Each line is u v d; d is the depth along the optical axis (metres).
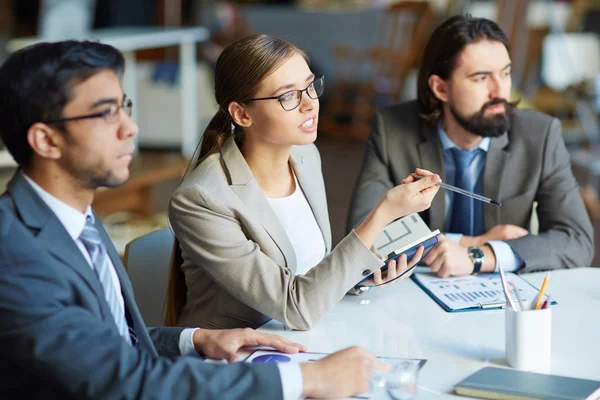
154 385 1.26
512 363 1.46
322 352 1.57
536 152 2.36
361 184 2.46
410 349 1.56
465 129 2.31
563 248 2.19
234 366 1.33
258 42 1.83
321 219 2.06
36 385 1.27
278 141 1.85
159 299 2.14
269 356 1.54
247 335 1.60
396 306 1.82
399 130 2.46
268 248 1.86
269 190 1.98
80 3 4.96
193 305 1.95
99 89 1.29
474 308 1.78
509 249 2.09
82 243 1.39
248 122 1.87
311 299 1.70
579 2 6.55
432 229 2.41
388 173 2.48
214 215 1.81
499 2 6.16
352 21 7.94
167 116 5.12
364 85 7.43
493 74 2.25
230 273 1.77
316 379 1.33
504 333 1.64
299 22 8.09
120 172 1.35
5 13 8.72
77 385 1.25
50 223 1.30
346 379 1.34
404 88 7.14
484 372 1.41
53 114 1.28
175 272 1.99
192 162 1.97
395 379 1.29
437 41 2.33
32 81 1.27
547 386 1.33
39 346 1.22
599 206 5.09
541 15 6.84
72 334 1.24
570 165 2.40
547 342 1.45
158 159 4.91
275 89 1.80
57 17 4.81
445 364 1.49
